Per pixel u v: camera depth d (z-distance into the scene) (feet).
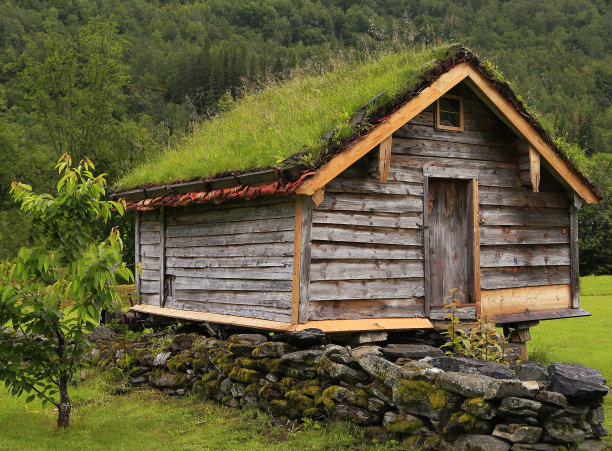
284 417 22.91
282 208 27.84
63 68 119.24
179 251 35.35
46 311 21.36
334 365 21.81
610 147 193.26
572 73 332.60
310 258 26.58
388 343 31.07
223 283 31.42
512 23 418.72
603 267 158.71
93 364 32.60
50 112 121.80
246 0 481.05
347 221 27.86
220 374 26.16
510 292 33.58
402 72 29.32
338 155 25.54
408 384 19.58
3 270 21.25
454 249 32.50
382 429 20.27
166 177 34.24
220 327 32.45
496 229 33.22
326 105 29.32
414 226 29.96
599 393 18.02
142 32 451.94
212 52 301.84
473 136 32.55
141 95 291.17
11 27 344.49
